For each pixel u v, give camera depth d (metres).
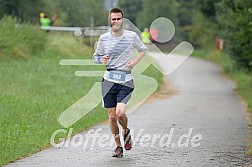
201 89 49.03
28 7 75.69
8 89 36.53
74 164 17.70
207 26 95.69
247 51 44.50
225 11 54.72
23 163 17.80
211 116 30.61
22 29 56.34
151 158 18.75
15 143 20.41
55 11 78.25
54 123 25.59
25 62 50.12
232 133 24.48
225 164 17.95
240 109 34.44
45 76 44.31
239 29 46.06
